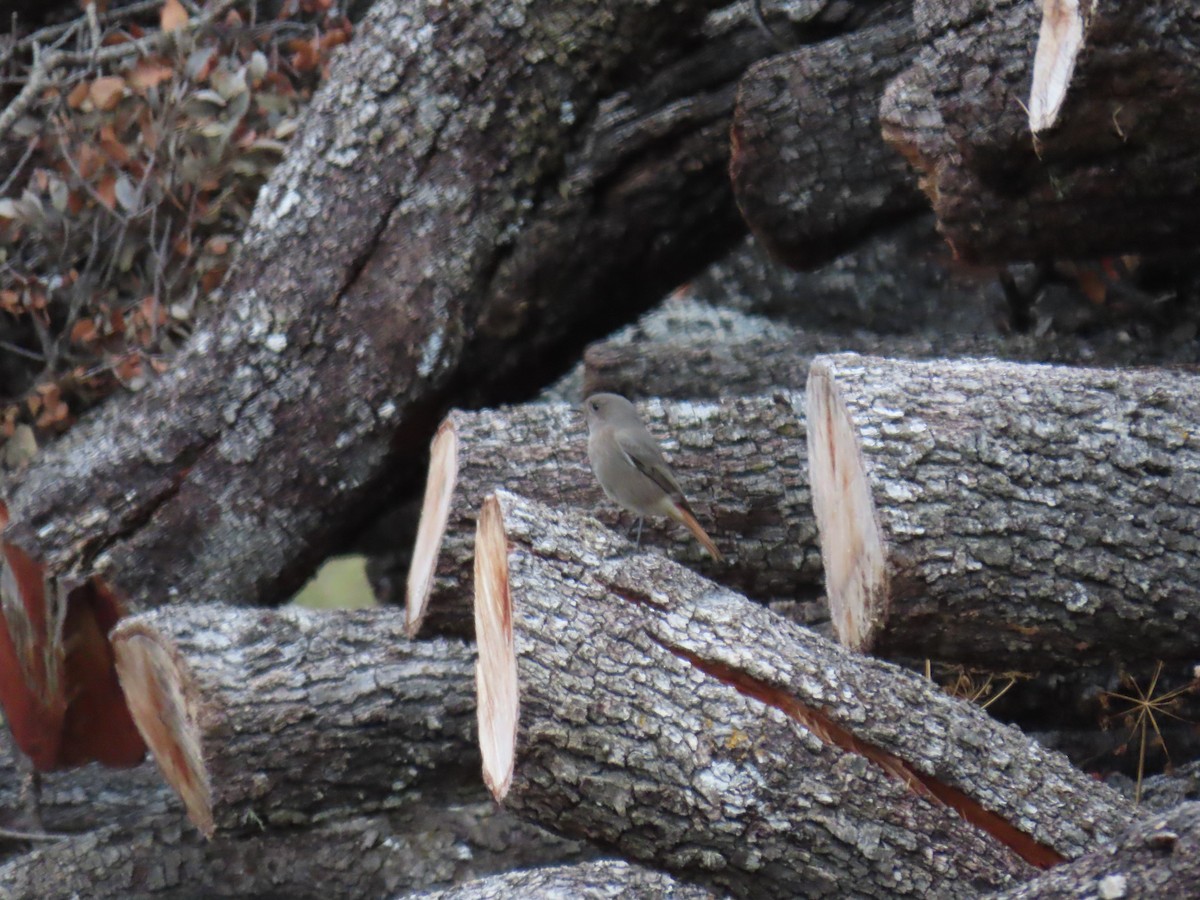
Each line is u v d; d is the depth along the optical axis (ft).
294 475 39.34
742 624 24.20
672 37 38.68
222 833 32.24
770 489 32.89
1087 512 25.23
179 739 33.37
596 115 39.47
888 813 23.02
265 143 46.37
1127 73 25.94
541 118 38.99
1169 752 32.30
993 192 30.48
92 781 41.04
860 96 37.17
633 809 22.67
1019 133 28.94
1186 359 38.19
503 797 22.93
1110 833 23.54
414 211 39.19
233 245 46.60
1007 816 23.41
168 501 38.93
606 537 24.88
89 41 50.11
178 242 46.65
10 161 48.55
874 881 22.81
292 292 39.34
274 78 47.55
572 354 42.34
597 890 21.90
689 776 22.71
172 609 34.01
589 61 38.70
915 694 24.39
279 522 39.47
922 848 22.91
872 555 25.08
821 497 27.94
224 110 46.60
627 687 22.97
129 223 46.73
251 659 32.60
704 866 22.88
